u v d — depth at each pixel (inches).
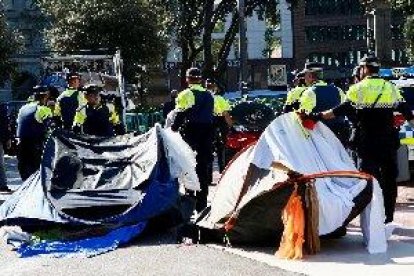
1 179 461.4
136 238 280.2
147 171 296.4
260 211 243.1
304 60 2578.7
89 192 295.3
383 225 241.6
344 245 251.6
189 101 321.1
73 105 435.2
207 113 325.1
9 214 300.8
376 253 236.7
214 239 266.8
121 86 767.7
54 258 251.3
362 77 278.2
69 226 284.7
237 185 257.9
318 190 244.1
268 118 494.0
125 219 280.7
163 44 1384.1
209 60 1524.4
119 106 743.7
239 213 245.3
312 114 256.4
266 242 256.5
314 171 248.1
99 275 223.1
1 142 462.9
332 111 265.7
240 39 965.2
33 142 438.6
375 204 240.4
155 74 1344.7
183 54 1542.8
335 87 319.6
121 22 1298.0
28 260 250.7
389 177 278.4
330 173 236.2
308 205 235.0
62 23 1318.9
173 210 292.7
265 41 2532.0
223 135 479.2
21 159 443.8
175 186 294.8
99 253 255.4
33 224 292.2
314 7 2591.0
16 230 303.9
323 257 233.5
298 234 232.7
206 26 1510.8
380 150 275.0
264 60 2524.6
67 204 288.4
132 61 1316.4
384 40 939.3
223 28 2458.2
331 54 2618.1
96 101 392.5
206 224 266.8
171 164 299.1
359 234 270.4
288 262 228.2
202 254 246.5
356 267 218.1
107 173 308.5
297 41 2573.8
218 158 495.5
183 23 1491.1
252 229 250.1
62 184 304.0
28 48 2018.9
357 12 2618.1
